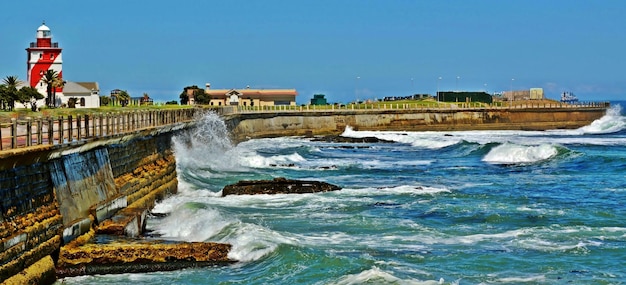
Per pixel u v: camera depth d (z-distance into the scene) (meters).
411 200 39.56
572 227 31.55
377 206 37.66
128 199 33.53
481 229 31.80
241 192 41.31
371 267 24.64
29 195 23.30
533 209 36.56
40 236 23.23
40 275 22.44
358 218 34.12
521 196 41.19
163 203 38.50
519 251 27.48
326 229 31.78
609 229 31.08
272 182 42.38
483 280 23.77
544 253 27.17
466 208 36.88
